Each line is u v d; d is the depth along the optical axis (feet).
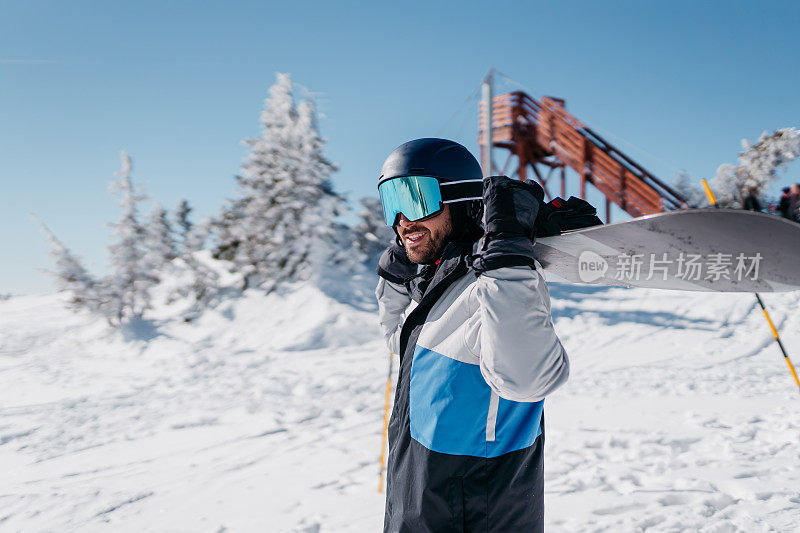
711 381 21.49
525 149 49.70
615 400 18.85
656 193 41.50
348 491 11.87
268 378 29.12
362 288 50.49
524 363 3.05
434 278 3.82
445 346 3.61
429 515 3.59
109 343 46.85
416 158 3.94
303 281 50.70
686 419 15.97
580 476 11.53
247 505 11.55
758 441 13.47
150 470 15.11
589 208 4.07
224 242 54.13
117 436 19.58
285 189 52.80
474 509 3.53
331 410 20.67
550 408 18.06
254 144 54.65
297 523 10.33
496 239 3.20
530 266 3.17
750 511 9.36
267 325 45.21
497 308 3.06
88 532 10.94
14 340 52.85
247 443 17.03
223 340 44.11
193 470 14.65
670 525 8.95
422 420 3.69
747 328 32.32
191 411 22.43
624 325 34.99
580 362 28.19
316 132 55.83
